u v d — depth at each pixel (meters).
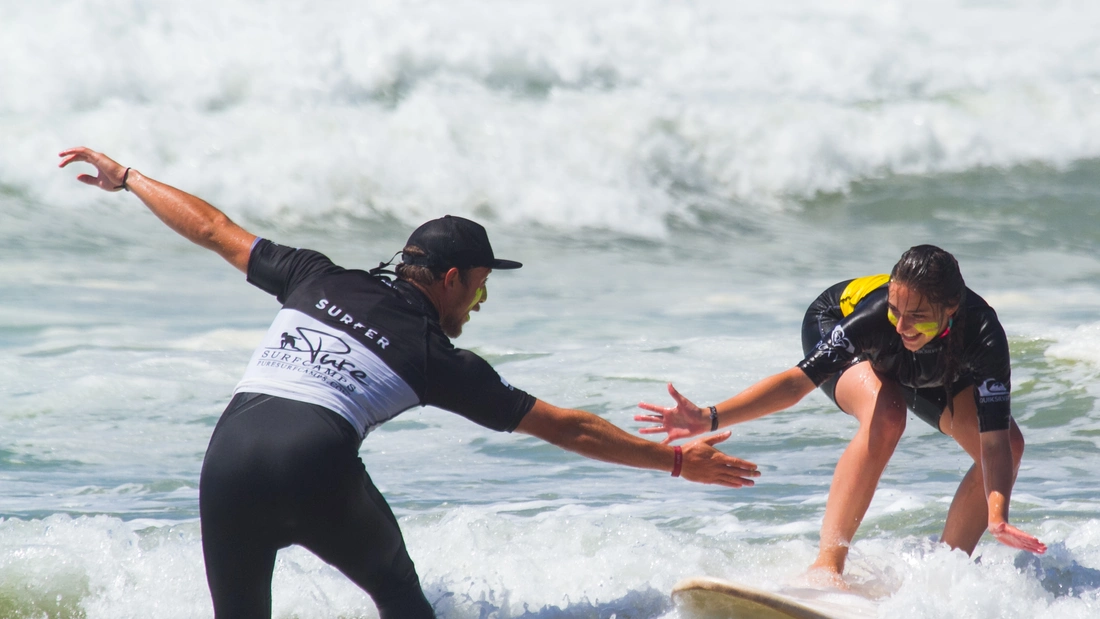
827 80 66.56
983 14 76.19
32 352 30.61
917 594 12.96
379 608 11.77
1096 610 12.84
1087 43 73.06
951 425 14.74
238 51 56.91
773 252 51.12
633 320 37.09
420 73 59.59
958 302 13.14
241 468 10.83
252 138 53.31
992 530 13.20
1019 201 59.28
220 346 32.16
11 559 13.90
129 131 51.66
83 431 24.59
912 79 67.94
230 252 12.75
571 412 11.74
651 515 18.50
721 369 30.27
